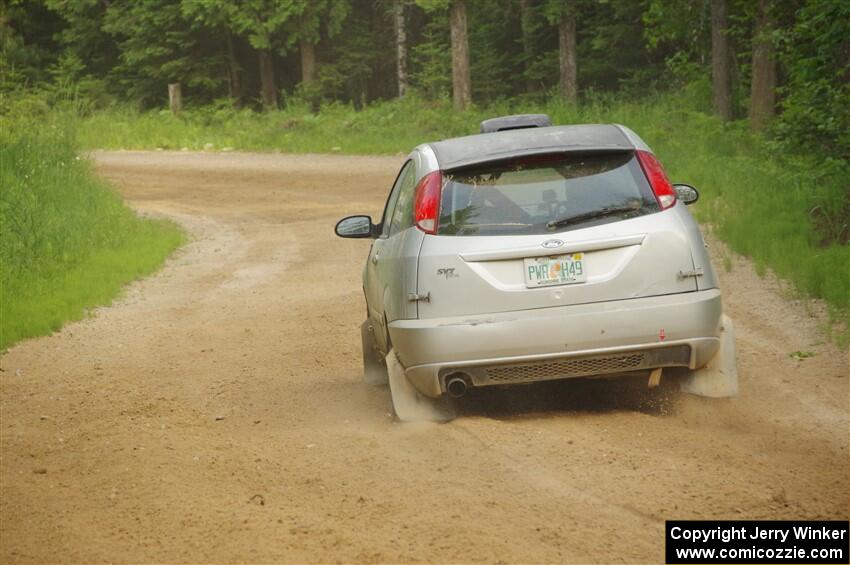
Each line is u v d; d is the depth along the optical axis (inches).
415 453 481.1
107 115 3572.8
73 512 423.8
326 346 811.4
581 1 3368.6
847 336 666.8
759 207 1217.4
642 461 447.8
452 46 3368.6
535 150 532.7
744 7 2145.7
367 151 2824.8
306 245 1486.2
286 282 1174.3
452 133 2962.6
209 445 521.7
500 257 510.6
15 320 926.4
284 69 4574.3
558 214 518.0
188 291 1152.2
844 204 1109.7
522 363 506.3
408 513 395.5
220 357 791.7
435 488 426.0
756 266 956.0
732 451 461.1
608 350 503.5
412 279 519.2
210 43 4345.5
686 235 519.5
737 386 541.3
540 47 3880.4
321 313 957.8
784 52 1557.6
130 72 4414.4
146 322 974.4
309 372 722.8
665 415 535.5
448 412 543.5
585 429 505.0
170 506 420.5
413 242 526.6
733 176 1535.4
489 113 3117.6
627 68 3614.7
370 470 457.4
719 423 518.3
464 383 508.4
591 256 511.8
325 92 4205.2
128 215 1697.8
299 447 506.3
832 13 1304.1
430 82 3784.5
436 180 533.0
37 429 591.5
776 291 868.0
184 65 4192.9
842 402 543.2
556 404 570.6
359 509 404.2
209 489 442.3
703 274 517.7
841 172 1235.2
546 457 460.4
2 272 1141.7
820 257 906.7
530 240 511.8
